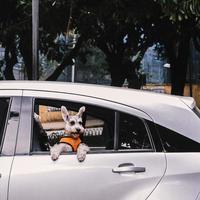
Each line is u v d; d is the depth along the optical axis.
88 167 3.69
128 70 16.08
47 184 3.65
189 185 3.71
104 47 14.77
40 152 3.78
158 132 3.85
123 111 3.88
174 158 3.78
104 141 3.85
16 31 10.77
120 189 3.67
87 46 15.30
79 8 9.58
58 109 3.93
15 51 14.73
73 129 3.78
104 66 29.98
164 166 3.74
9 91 3.91
